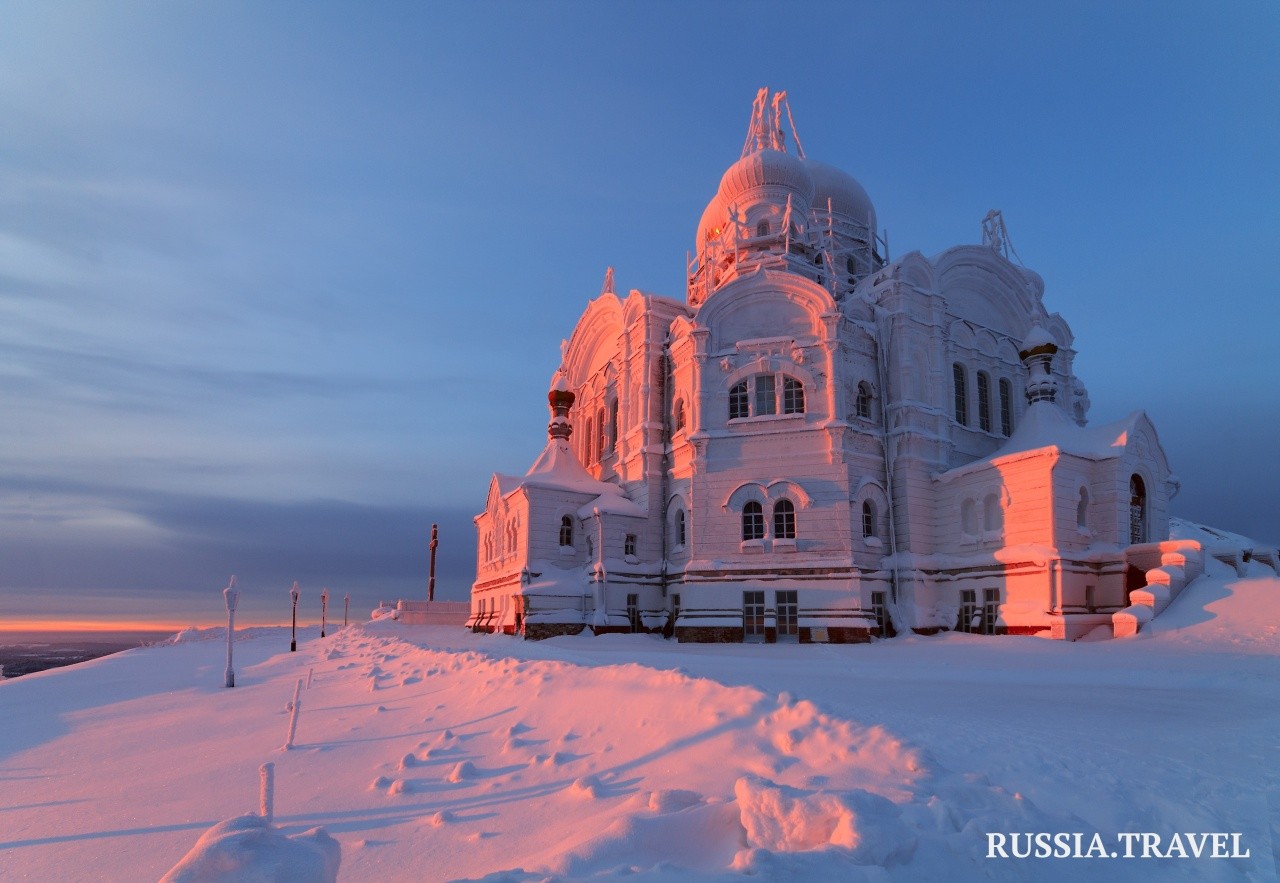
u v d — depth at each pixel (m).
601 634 40.88
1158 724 11.89
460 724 14.34
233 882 5.27
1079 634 32.72
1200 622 27.86
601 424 54.06
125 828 9.80
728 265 52.53
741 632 37.69
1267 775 8.75
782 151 55.69
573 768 10.64
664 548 44.41
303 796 10.70
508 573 46.44
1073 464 35.22
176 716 19.62
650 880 5.69
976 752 9.68
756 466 39.75
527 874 6.07
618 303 51.75
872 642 35.78
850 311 42.16
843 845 6.01
